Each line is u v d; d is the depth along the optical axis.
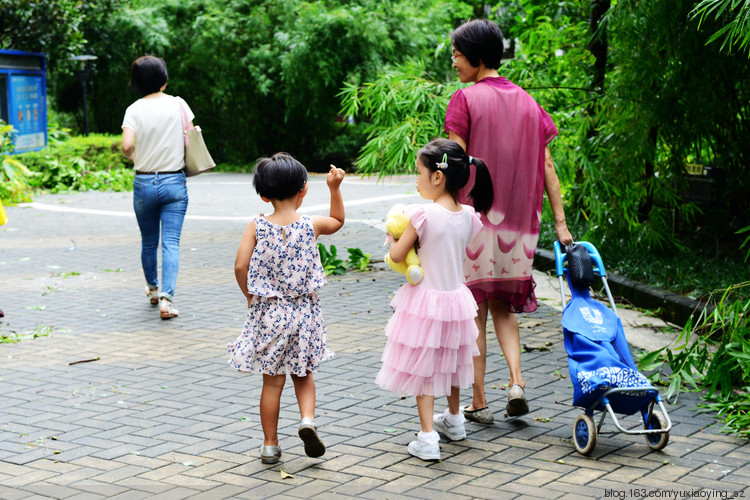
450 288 4.05
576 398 4.07
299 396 4.03
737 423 4.40
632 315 7.16
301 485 3.70
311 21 22.94
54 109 25.98
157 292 7.41
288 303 3.93
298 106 24.30
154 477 3.77
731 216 9.10
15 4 18.30
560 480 3.75
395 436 4.32
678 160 8.61
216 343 6.14
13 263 9.32
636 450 4.14
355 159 25.72
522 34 10.55
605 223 8.81
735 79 8.08
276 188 3.92
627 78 8.14
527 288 4.69
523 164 4.60
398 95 8.16
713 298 6.72
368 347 6.01
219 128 25.84
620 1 7.77
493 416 4.63
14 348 5.97
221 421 4.53
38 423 4.47
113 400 4.86
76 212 14.02
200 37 24.16
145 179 6.90
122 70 24.73
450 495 3.58
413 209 4.03
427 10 24.34
